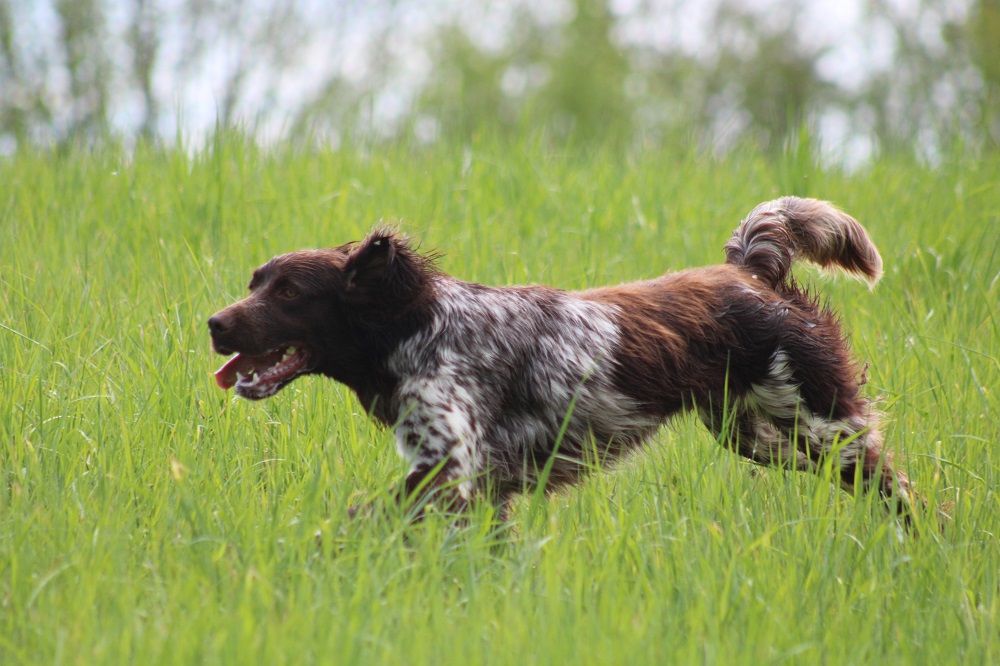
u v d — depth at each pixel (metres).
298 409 11.09
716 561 8.58
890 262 15.77
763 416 10.66
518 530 9.62
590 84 58.38
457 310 9.86
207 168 17.20
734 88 62.12
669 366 10.22
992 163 19.98
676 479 10.09
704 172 19.95
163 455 9.99
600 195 18.00
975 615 8.29
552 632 7.32
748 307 10.46
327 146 19.27
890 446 10.83
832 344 10.59
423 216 16.50
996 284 15.08
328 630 7.27
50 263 14.40
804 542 9.02
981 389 11.62
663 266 15.63
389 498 8.80
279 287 9.74
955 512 9.82
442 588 8.05
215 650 6.94
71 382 11.14
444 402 9.59
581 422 10.12
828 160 19.86
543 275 14.43
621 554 8.60
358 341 9.86
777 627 7.82
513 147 19.30
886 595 8.52
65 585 7.97
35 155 19.30
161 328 12.33
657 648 7.32
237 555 8.27
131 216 16.02
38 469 9.50
